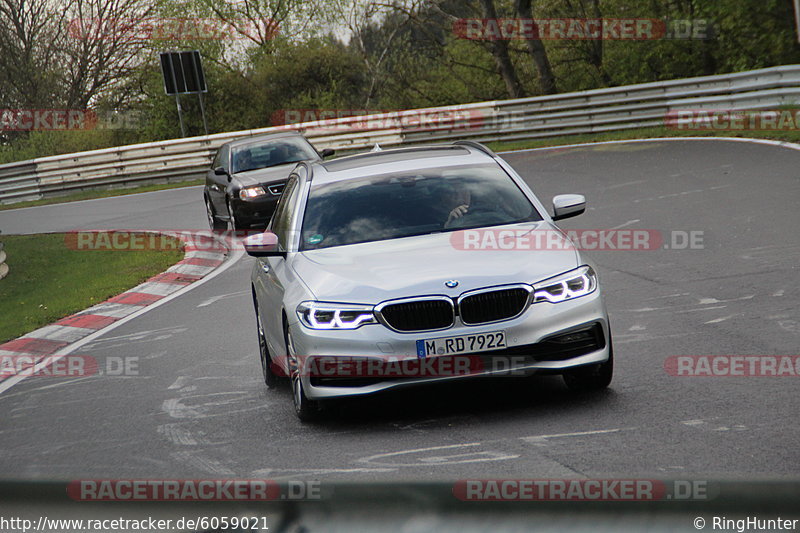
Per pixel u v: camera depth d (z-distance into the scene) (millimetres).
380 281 8586
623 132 39156
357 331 8359
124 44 72062
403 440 8008
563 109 40719
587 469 6648
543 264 8695
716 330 10805
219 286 18641
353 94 65625
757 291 12477
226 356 12539
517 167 32531
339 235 9906
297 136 27797
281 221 11219
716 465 6445
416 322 8352
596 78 53625
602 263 16266
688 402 8227
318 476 7152
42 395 11656
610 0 50375
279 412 9539
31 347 14930
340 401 9656
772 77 33125
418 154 11586
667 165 27062
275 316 9719
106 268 22625
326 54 64938
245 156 26766
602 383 8961
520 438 7691
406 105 60875
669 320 11617
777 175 22172
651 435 7375
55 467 8336
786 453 6570
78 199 44781
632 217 19953
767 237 15992
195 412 9891
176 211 33438
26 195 48281
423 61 60969
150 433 9203
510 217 9953
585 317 8539
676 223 18562
